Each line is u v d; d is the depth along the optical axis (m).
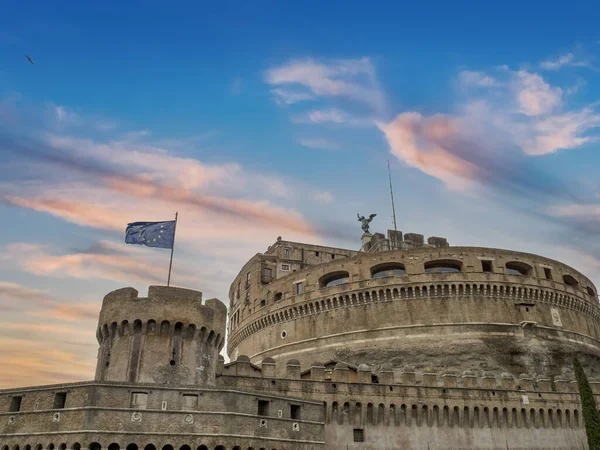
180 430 40.03
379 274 87.56
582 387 58.75
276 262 103.88
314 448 47.88
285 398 47.66
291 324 88.75
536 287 84.50
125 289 47.09
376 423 54.72
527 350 78.25
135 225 52.16
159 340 45.47
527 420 61.47
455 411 58.78
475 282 81.88
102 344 47.28
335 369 56.66
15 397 42.59
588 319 90.88
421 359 76.06
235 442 41.53
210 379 47.09
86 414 38.47
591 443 56.00
